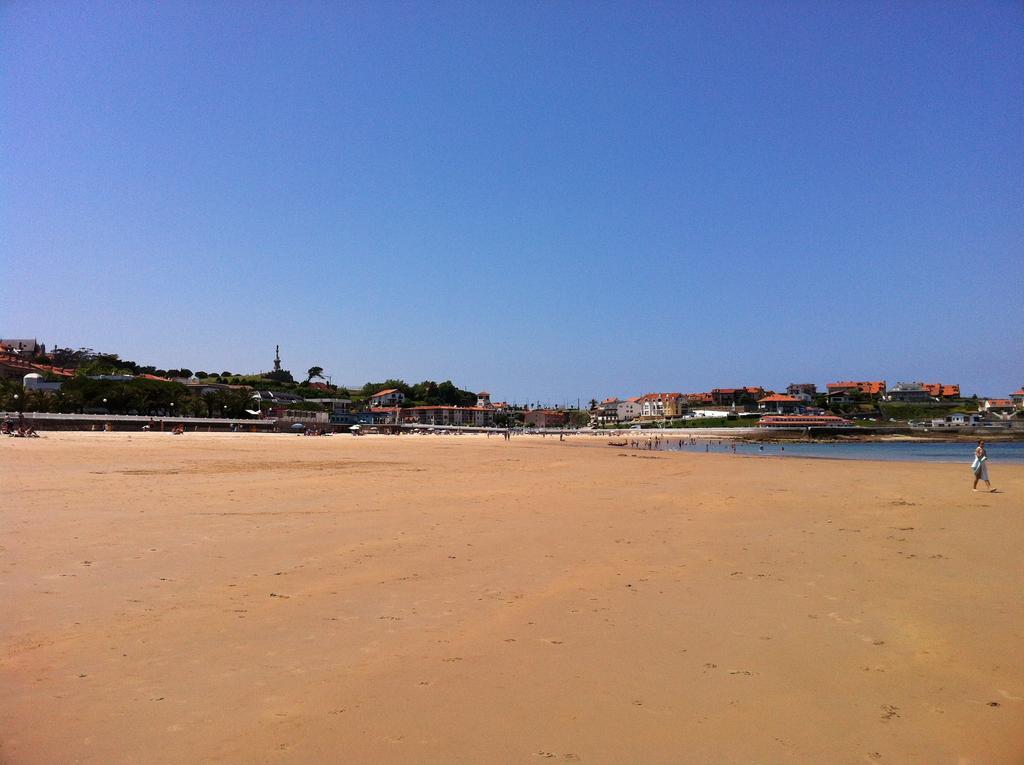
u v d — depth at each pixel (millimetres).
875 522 16641
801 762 5000
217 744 5074
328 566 10930
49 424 102375
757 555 12359
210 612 8352
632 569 11102
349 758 4902
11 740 5086
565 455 55812
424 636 7613
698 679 6508
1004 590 9961
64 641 7227
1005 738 5402
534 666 6758
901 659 7113
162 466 30531
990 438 157625
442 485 24516
